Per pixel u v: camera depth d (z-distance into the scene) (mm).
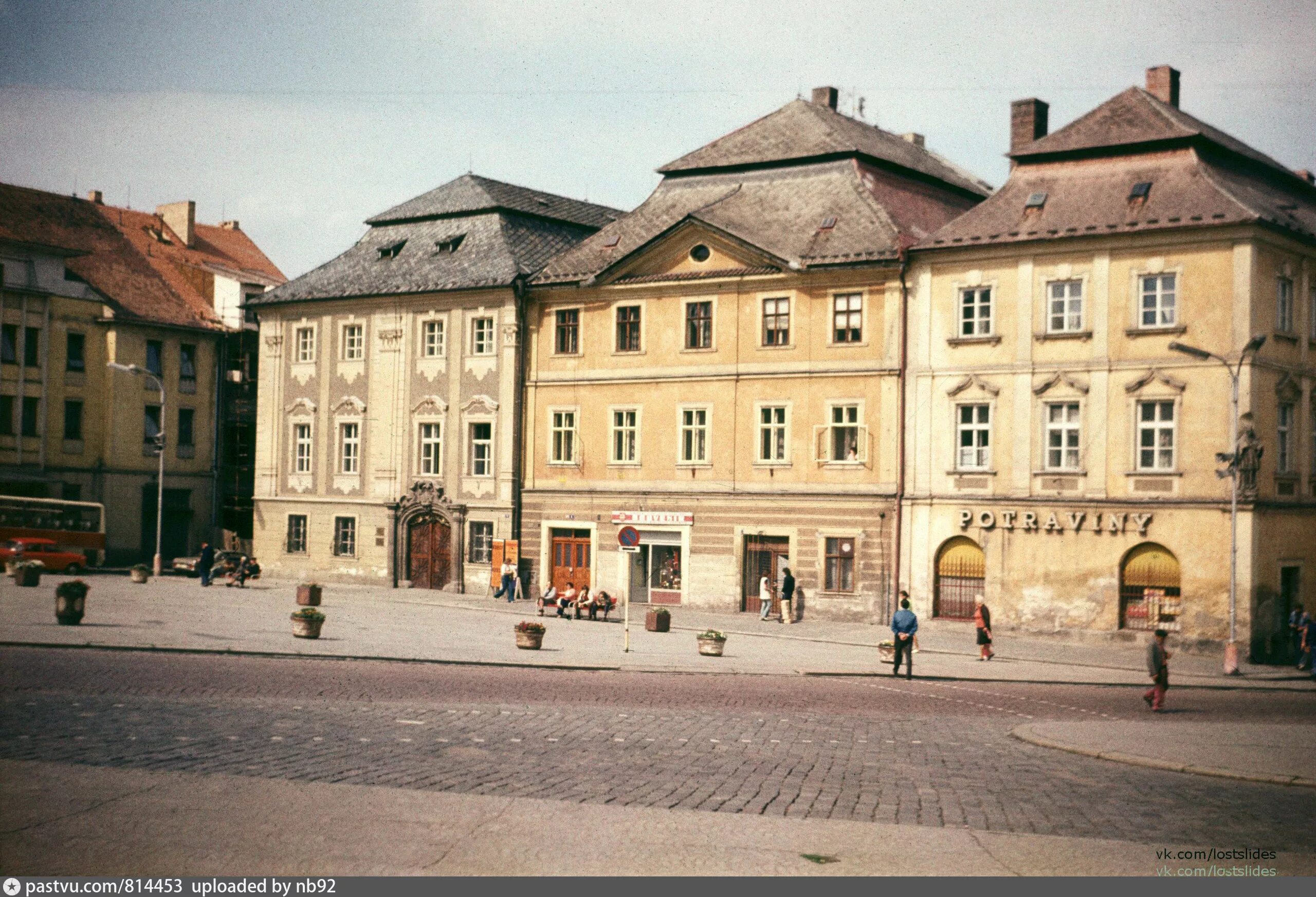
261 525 70625
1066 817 17812
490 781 18375
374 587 65688
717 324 56875
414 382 65438
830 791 19062
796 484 54625
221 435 82000
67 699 24047
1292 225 47812
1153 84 54688
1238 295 45938
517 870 13609
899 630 37000
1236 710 33031
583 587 60156
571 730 23688
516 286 61688
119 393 76688
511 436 61938
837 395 53844
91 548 70250
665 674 34719
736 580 55938
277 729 21906
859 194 55938
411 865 13648
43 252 74000
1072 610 48438
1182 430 46781
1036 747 24703
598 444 59875
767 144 59844
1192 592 46250
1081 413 48688
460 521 63219
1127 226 47594
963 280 51188
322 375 68750
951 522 50938
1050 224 49469
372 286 66750
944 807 18219
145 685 26438
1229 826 17688
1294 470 48594
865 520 52875
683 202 61250
